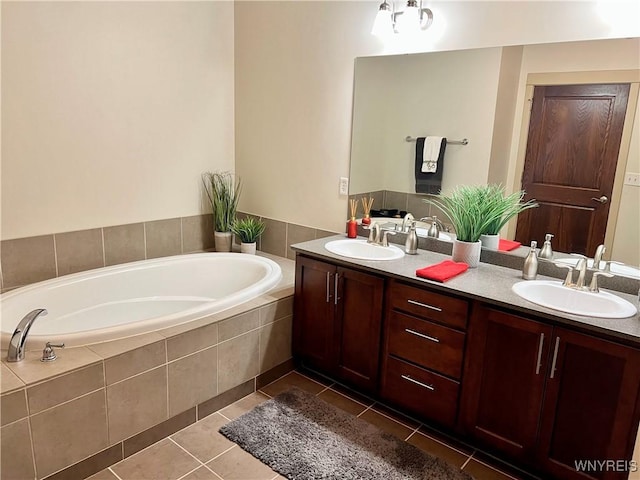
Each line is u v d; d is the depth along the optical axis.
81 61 2.72
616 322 1.78
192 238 3.56
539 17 2.24
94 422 1.94
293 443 2.22
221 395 2.50
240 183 3.76
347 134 3.03
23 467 1.75
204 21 3.32
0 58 2.41
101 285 2.83
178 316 2.30
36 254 2.72
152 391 2.14
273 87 3.37
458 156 2.60
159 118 3.18
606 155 2.15
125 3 2.87
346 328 2.61
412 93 2.70
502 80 2.38
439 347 2.23
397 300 2.35
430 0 2.56
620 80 2.07
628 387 1.72
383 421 2.44
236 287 3.26
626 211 2.13
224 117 3.61
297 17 3.14
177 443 2.21
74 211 2.85
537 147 2.33
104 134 2.91
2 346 1.95
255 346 2.64
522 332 1.95
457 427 2.23
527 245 2.42
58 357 1.91
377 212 2.98
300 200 3.39
